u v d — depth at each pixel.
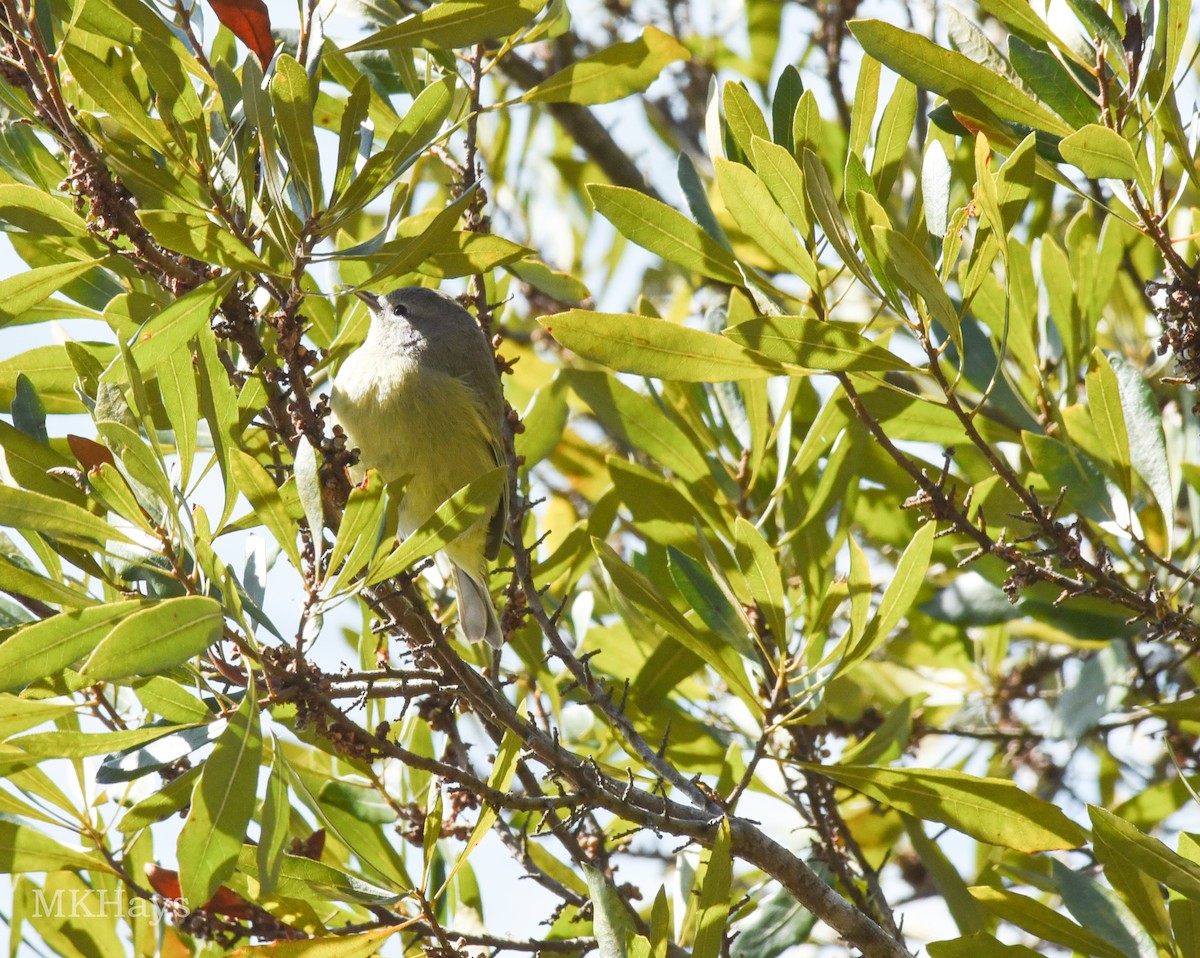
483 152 12.53
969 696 11.38
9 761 5.98
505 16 6.85
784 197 7.04
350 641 10.35
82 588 7.09
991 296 9.18
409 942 8.27
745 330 6.90
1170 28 6.81
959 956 7.37
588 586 10.64
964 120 7.50
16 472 6.62
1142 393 8.64
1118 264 9.06
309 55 6.93
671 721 8.28
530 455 8.96
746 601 8.54
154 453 5.91
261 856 5.54
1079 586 7.54
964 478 9.59
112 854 7.98
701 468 8.90
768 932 8.95
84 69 6.27
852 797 10.59
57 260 7.54
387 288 8.48
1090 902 7.66
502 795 6.73
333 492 7.00
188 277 7.00
